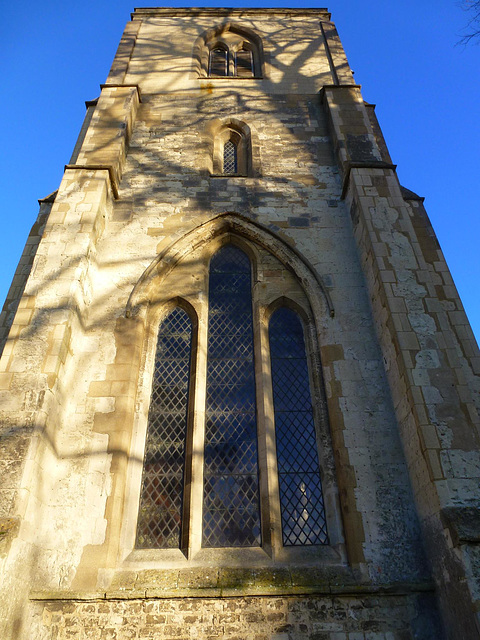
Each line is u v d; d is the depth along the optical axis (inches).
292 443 314.5
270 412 321.1
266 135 472.7
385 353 321.7
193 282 376.8
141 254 380.5
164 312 369.1
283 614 244.5
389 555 262.7
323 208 415.2
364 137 444.5
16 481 240.7
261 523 285.4
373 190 385.4
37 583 246.8
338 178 438.0
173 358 347.9
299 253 382.6
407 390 283.7
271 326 363.6
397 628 242.5
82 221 356.8
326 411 318.0
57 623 238.5
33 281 319.6
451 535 229.6
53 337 294.7
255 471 304.3
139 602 245.8
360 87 493.0
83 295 335.6
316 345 345.1
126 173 434.6
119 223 396.8
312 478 302.2
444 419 267.4
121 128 440.5
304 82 525.3
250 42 599.5
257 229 399.2
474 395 320.8
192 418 316.8
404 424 290.0
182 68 540.7
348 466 290.2
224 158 480.1
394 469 288.7
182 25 599.8
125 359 325.4
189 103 501.4
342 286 366.0
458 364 288.4
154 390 332.8
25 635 231.9
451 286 378.6
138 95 492.4
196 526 280.1
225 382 338.0
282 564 267.1
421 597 249.1
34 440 254.1
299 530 285.1
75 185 380.8
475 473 249.9
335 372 325.7
